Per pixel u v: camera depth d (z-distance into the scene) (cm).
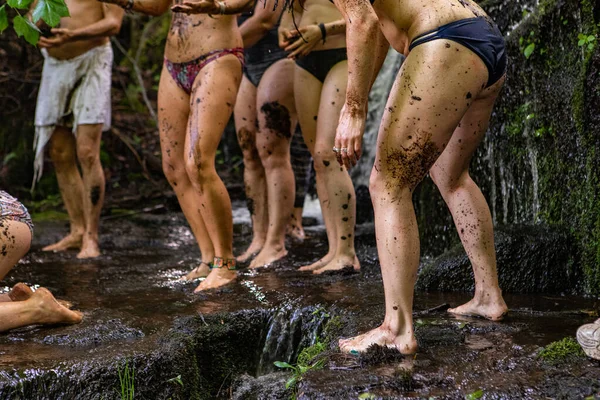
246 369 418
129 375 345
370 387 296
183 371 366
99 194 694
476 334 370
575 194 498
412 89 333
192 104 502
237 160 1187
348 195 541
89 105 674
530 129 548
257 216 648
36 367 337
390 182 338
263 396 332
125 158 1155
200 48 503
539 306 439
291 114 595
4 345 375
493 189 591
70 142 712
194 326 408
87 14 657
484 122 376
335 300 442
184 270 600
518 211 568
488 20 354
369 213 865
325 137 538
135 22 1270
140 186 1120
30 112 1081
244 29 580
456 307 429
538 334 367
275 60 599
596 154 476
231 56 505
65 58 677
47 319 402
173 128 528
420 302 451
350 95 340
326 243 703
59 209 1031
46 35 662
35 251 715
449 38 334
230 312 428
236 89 511
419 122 332
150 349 363
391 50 927
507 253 491
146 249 741
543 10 536
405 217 336
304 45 526
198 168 496
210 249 547
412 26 342
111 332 390
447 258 499
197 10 472
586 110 482
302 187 738
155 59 1278
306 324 422
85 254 688
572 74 509
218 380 400
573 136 503
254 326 426
